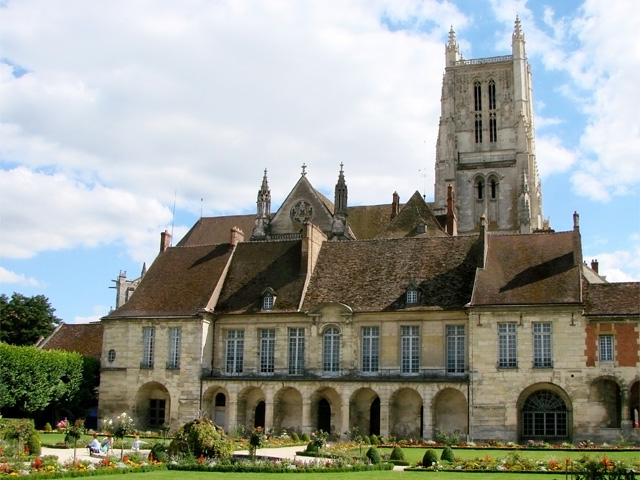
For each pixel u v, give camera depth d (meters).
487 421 59.53
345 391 63.78
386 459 45.62
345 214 93.31
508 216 116.56
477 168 119.06
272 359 67.56
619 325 58.47
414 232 88.69
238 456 44.00
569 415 59.03
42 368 67.69
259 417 68.00
